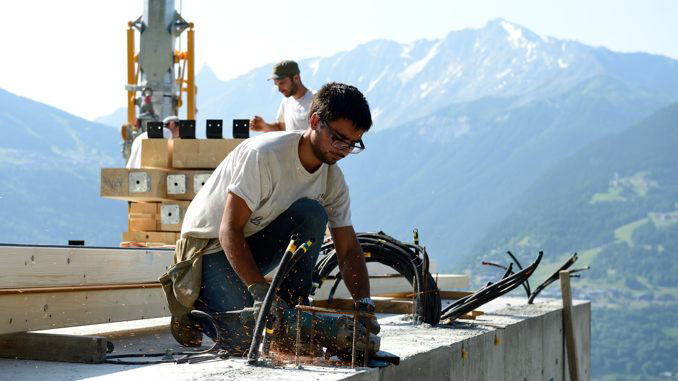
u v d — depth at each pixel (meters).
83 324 3.62
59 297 3.46
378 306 5.55
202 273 3.20
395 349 3.42
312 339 2.88
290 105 6.41
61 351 3.06
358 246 3.39
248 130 6.04
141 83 9.75
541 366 5.59
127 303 3.95
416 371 3.25
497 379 4.50
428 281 4.62
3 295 3.16
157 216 5.99
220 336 3.09
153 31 9.68
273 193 3.10
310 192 3.21
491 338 4.38
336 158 3.08
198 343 3.51
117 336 4.04
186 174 5.87
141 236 5.97
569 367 6.44
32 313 3.30
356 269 3.34
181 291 3.19
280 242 3.18
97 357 3.02
